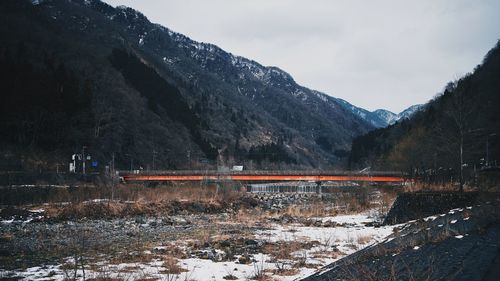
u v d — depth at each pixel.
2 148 97.25
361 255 15.38
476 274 8.27
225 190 90.31
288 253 21.58
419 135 107.56
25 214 42.56
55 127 117.38
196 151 195.88
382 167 147.38
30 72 131.25
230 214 55.72
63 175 79.94
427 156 91.56
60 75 141.38
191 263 18.72
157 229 35.78
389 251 14.24
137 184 99.12
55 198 58.81
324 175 115.56
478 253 10.75
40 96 122.62
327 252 21.78
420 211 36.50
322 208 62.50
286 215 51.47
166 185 105.75
